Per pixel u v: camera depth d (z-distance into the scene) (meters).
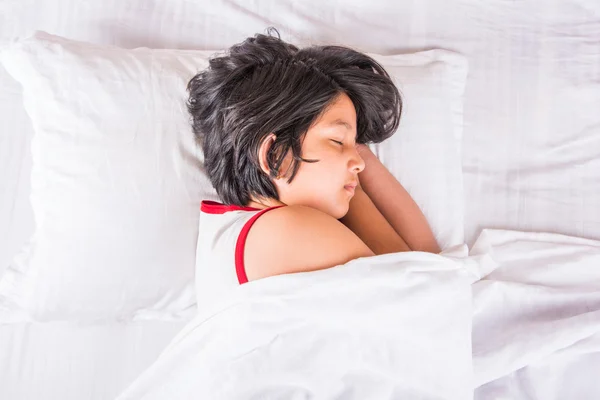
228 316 0.69
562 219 0.99
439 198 0.96
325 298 0.68
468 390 0.74
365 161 0.93
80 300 0.88
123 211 0.87
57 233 0.87
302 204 0.76
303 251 0.69
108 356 0.91
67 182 0.87
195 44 1.10
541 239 0.96
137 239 0.87
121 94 0.90
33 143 0.92
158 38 1.09
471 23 1.14
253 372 0.69
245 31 1.11
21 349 0.91
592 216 0.99
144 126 0.90
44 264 0.87
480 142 1.06
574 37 1.13
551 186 1.02
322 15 1.13
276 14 1.12
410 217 0.91
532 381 0.82
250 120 0.72
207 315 0.71
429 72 1.03
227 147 0.76
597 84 1.09
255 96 0.74
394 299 0.70
